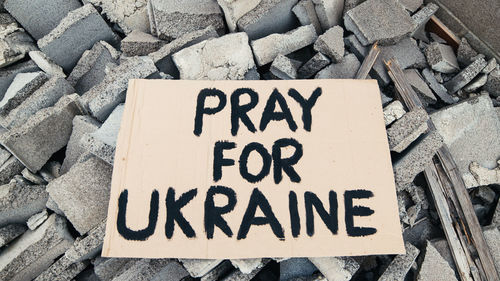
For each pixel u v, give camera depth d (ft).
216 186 7.31
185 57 8.66
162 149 7.52
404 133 7.83
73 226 8.15
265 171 7.41
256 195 7.27
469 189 9.11
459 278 8.04
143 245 7.04
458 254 8.11
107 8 10.01
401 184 7.81
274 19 9.48
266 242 7.07
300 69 9.19
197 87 7.97
